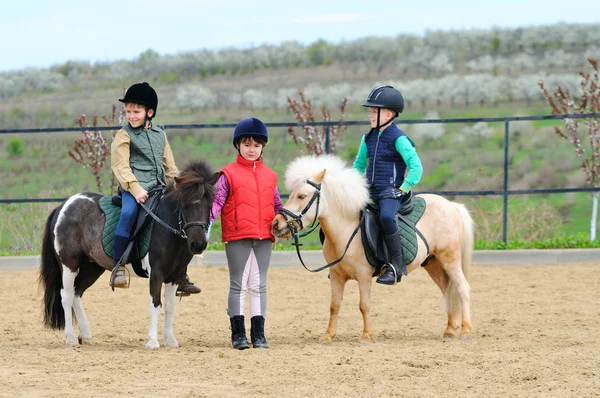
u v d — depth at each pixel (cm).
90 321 1190
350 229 980
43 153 3525
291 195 945
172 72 6450
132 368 820
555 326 1085
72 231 998
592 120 1873
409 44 6950
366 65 6475
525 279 1496
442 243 1021
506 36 6919
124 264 952
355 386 733
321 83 5891
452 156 3403
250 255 945
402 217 1003
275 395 702
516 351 902
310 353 888
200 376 779
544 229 1828
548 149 3369
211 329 1127
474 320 1154
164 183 999
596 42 6588
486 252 1666
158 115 4850
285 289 1453
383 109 990
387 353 888
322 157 989
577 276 1505
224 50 6912
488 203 2002
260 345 941
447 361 841
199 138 3703
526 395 695
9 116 4756
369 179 1004
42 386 736
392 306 1291
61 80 5984
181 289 1011
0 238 1838
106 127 1639
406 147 976
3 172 3147
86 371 807
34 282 1538
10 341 1047
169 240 937
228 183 931
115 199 990
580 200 2578
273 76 6278
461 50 6738
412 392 709
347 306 1298
